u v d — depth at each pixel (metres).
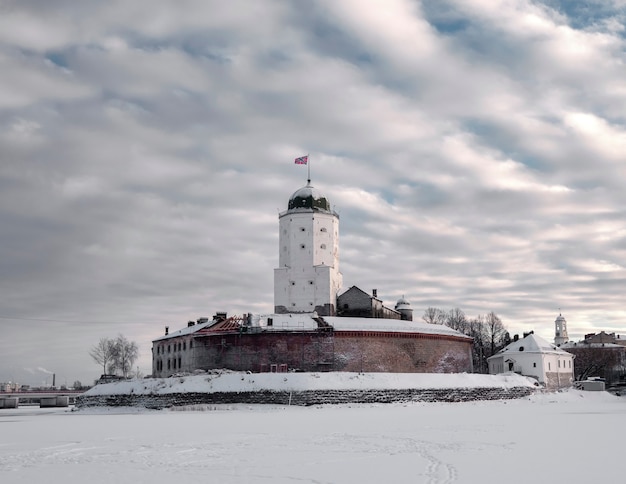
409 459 34.09
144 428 54.94
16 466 33.91
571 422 56.44
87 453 38.53
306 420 60.88
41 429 56.31
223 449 39.28
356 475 29.55
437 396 88.12
